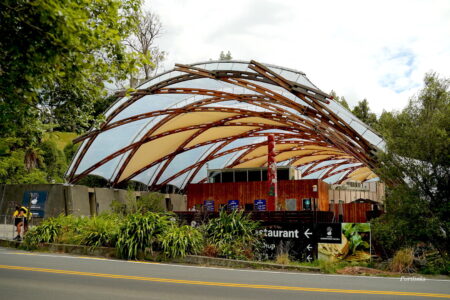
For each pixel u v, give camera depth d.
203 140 43.41
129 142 38.00
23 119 9.45
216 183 31.47
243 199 30.36
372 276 12.84
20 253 16.52
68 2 6.63
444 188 15.66
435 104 16.66
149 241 15.65
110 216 19.47
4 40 7.00
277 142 46.44
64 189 31.39
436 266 14.15
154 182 48.06
